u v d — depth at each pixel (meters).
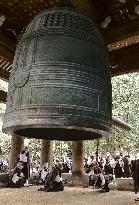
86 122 3.34
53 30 3.79
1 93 10.29
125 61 7.48
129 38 5.39
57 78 3.47
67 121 3.26
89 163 16.77
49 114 3.28
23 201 7.54
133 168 9.62
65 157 17.50
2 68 8.62
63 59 3.57
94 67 3.72
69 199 8.22
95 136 4.14
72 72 3.52
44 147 14.17
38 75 3.53
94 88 3.59
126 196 9.60
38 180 14.24
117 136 23.61
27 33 4.03
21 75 3.66
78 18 3.96
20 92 3.58
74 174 13.20
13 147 12.77
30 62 3.67
